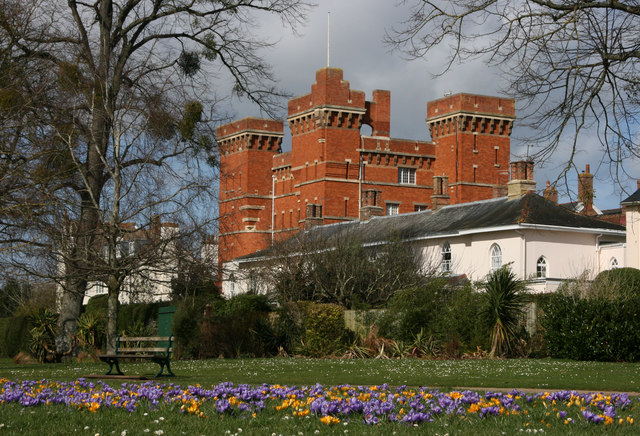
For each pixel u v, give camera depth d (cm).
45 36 3075
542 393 1416
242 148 8412
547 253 4609
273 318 3728
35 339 3628
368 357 3400
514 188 4956
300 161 7719
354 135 7506
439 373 2277
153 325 3709
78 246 2823
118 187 2770
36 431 1008
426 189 7794
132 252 3036
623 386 1900
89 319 3581
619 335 2947
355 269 4519
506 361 2919
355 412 1112
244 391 1274
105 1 3631
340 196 7388
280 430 1004
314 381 2000
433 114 7819
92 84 2973
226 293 6081
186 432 1000
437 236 4978
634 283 3400
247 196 8281
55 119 2819
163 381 1917
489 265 4719
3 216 2689
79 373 2303
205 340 3481
